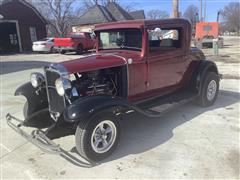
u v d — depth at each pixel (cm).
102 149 381
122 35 481
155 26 466
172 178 340
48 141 360
